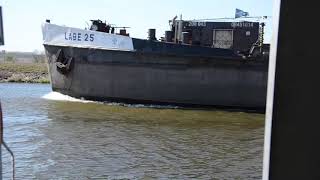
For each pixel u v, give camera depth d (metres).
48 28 30.59
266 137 1.91
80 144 15.01
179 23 30.75
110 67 28.58
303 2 1.75
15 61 105.69
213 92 27.61
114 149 14.22
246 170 11.62
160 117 23.06
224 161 12.79
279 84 1.80
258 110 27.56
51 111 24.48
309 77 1.78
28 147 14.30
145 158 12.94
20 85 56.38
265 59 27.00
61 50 29.89
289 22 1.77
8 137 16.17
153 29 29.88
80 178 10.44
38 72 73.94
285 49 1.78
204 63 27.41
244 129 19.69
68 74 29.94
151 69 27.86
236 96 27.53
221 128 19.83
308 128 1.80
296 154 1.82
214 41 30.53
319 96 1.78
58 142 15.29
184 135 17.53
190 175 10.96
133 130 18.47
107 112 24.48
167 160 12.73
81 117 22.22
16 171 11.05
